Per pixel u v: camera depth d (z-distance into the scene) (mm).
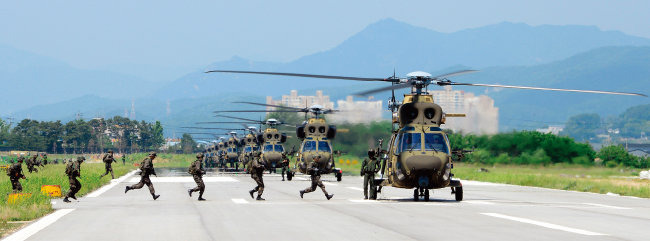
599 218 50906
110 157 136250
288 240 38656
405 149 68062
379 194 83688
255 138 198000
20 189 77125
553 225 45594
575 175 167000
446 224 46375
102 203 68250
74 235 41125
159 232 42469
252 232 42344
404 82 69500
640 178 150500
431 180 67250
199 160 72500
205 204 66438
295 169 131125
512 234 40688
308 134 130375
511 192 91688
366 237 39781
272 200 72812
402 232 42000
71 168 70125
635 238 38719
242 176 153750
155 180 128750
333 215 53469
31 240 39000
